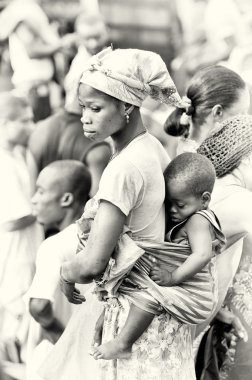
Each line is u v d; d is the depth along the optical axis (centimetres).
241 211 299
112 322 262
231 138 301
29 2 601
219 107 310
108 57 250
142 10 605
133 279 256
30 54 598
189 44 587
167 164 267
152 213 252
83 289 352
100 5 611
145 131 260
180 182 253
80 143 537
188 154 259
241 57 554
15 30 601
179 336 267
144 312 254
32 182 547
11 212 518
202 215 256
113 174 244
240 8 565
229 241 304
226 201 302
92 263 245
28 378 401
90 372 279
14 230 521
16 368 506
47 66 596
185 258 256
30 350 403
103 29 605
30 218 518
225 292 308
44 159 545
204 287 261
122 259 248
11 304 518
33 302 391
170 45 603
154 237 255
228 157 302
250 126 301
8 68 600
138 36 611
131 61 248
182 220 259
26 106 569
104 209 244
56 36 605
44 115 586
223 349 329
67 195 494
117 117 250
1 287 518
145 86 251
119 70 246
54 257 387
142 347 259
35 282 393
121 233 249
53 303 389
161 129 502
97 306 283
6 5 607
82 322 285
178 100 261
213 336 330
